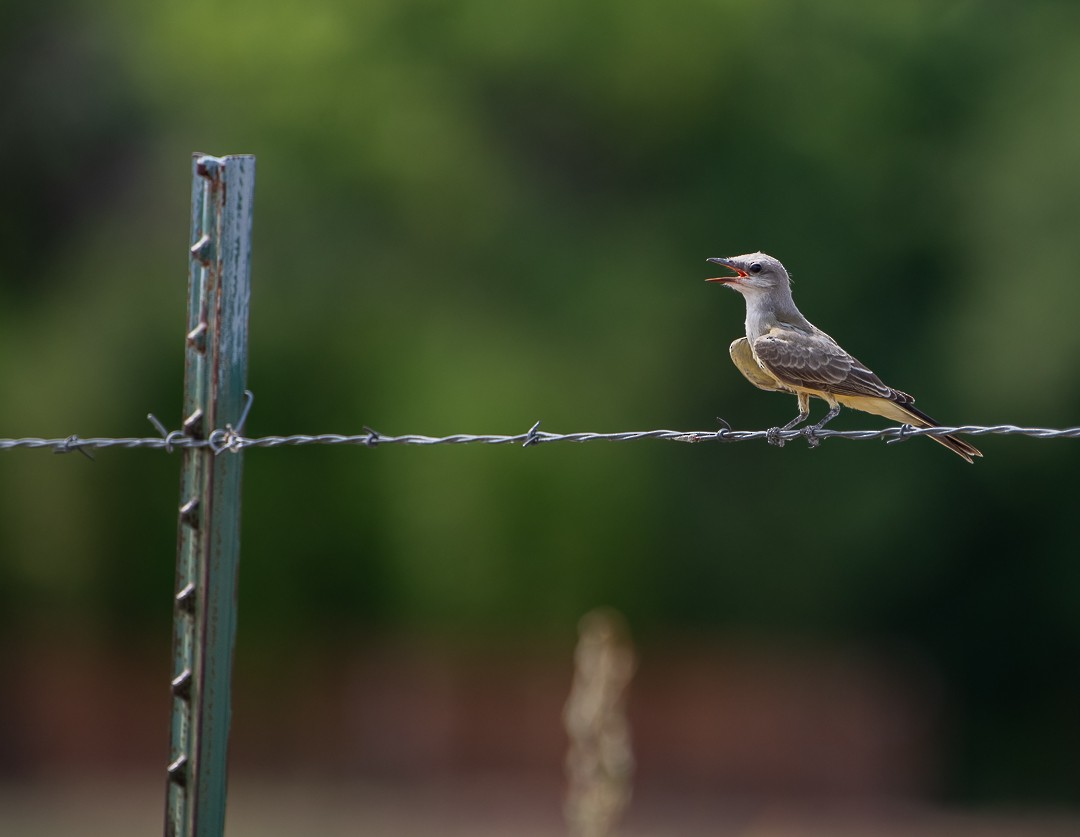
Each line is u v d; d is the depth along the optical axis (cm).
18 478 2552
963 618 2659
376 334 2556
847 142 2619
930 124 2611
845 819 2512
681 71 2652
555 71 2652
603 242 2653
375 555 2608
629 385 2594
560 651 2611
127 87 2662
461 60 2636
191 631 613
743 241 2612
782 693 2639
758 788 2630
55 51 2703
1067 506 2530
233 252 613
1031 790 2689
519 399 2534
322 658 2641
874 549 2600
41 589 2612
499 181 2628
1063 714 2705
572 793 925
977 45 2581
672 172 2692
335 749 2630
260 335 2536
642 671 2641
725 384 2616
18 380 2566
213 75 2581
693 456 2620
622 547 2598
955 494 2562
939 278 2573
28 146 2684
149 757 2648
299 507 2589
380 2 2608
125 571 2612
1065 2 2528
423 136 2564
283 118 2552
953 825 2483
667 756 2644
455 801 2488
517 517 2562
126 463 2567
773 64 2669
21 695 2639
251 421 2555
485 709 2619
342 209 2570
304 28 2573
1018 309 2312
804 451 2603
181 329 2545
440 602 2602
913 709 2656
